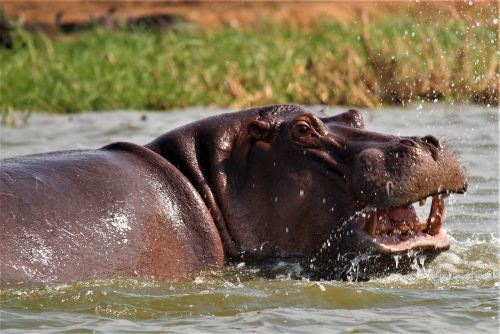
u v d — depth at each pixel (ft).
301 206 110.93
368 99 257.75
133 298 101.55
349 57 270.26
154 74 289.53
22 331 91.35
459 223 141.69
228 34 354.74
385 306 101.91
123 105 270.87
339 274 111.86
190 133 117.08
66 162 111.14
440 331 92.73
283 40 330.34
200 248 111.65
